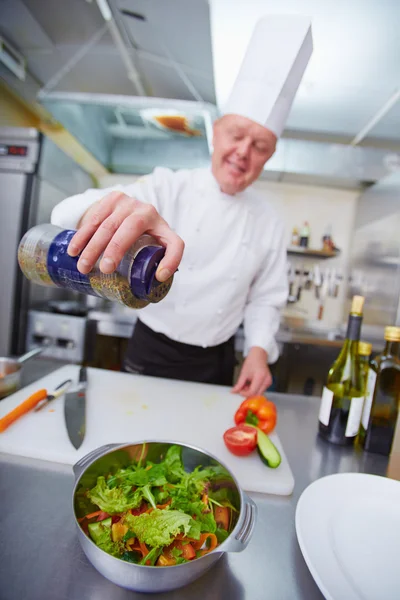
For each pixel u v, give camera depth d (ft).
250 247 3.26
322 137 6.98
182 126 6.23
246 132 2.81
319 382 6.92
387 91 5.15
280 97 2.82
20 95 6.52
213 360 3.48
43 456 1.76
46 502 1.42
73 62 5.48
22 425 2.00
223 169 2.96
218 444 2.04
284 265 3.54
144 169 7.95
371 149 6.54
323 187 8.13
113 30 4.60
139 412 2.32
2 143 5.73
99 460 1.34
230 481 1.32
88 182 8.03
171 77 5.40
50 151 6.02
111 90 6.12
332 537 1.28
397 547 1.27
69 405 2.27
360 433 2.21
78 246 1.32
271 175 7.61
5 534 1.23
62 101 5.38
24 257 1.55
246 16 3.96
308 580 1.19
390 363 2.02
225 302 3.22
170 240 1.30
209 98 5.80
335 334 7.54
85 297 7.70
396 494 1.57
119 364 6.93
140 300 1.38
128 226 1.23
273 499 1.64
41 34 4.91
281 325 7.59
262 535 1.38
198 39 4.40
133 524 1.14
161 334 3.35
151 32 4.45
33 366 2.97
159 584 0.97
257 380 2.69
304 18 2.78
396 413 2.05
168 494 1.34
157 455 1.52
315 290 8.16
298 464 1.93
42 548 1.19
